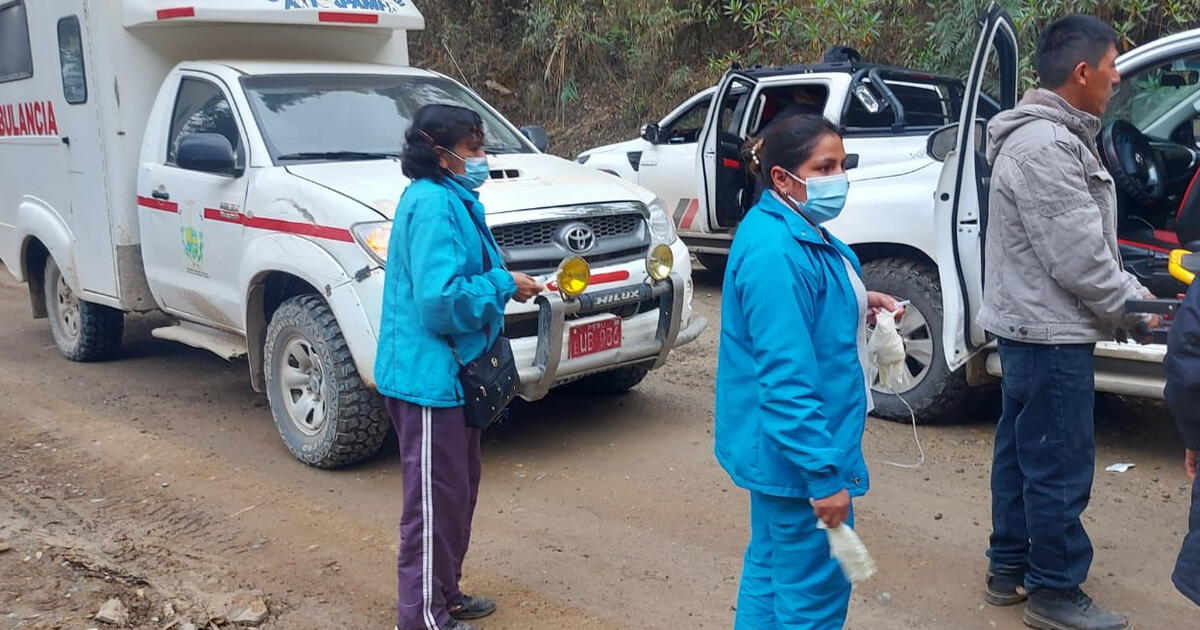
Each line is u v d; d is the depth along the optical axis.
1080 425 3.38
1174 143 5.68
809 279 2.58
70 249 6.76
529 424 5.82
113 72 6.14
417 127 3.32
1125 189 4.91
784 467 2.64
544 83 14.65
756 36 11.84
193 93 5.93
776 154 2.64
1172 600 3.74
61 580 3.96
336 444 4.95
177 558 4.20
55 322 7.42
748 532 4.36
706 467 5.09
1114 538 4.24
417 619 3.44
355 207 4.77
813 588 2.72
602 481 4.95
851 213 5.70
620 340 5.03
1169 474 4.88
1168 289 4.57
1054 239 3.21
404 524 3.43
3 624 3.59
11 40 7.06
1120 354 4.72
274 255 5.09
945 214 4.61
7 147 7.34
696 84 12.95
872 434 5.48
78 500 4.81
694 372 6.75
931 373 5.44
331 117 5.68
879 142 7.22
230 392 6.56
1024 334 3.36
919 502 4.61
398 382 3.34
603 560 4.15
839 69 7.64
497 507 4.69
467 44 15.85
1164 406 5.82
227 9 5.94
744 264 2.62
